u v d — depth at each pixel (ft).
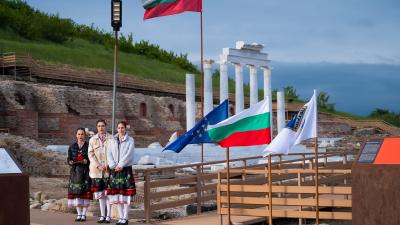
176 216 69.62
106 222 54.03
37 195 88.58
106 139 54.49
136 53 406.00
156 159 142.31
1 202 36.45
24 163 133.69
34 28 331.77
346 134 324.80
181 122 271.49
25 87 198.70
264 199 55.83
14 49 277.23
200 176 66.80
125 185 52.75
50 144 191.11
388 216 35.60
